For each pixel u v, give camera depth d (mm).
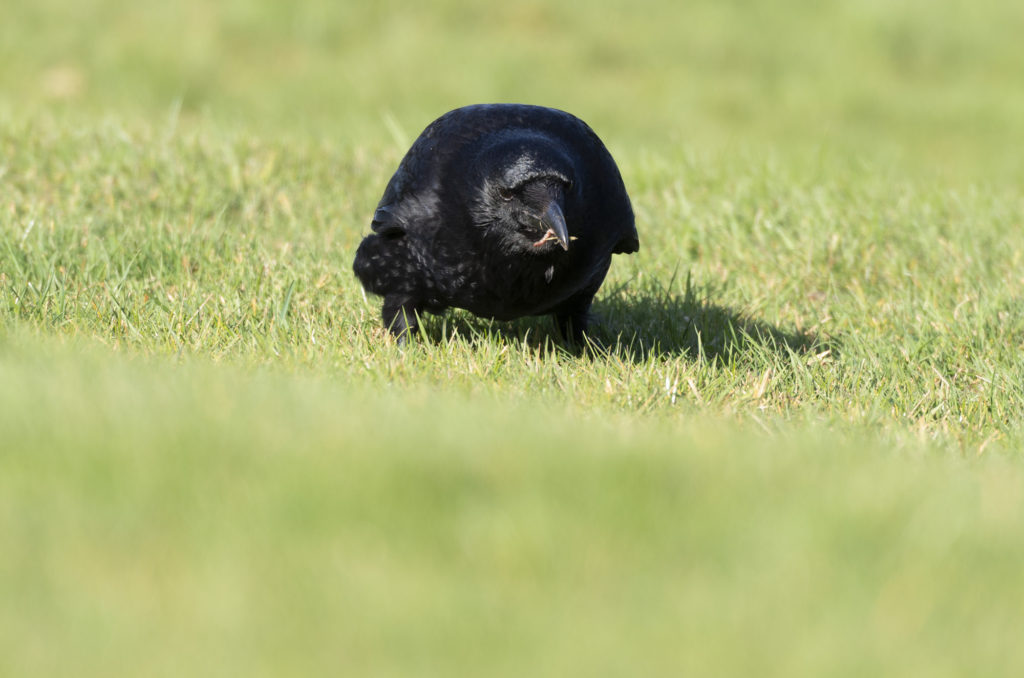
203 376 15688
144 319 21500
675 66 69125
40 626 9531
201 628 9695
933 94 67938
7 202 28531
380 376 18625
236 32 67062
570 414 16875
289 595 10133
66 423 12766
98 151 32469
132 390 14219
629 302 25984
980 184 38875
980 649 9883
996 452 17703
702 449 13602
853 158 39969
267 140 36344
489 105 20609
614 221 20281
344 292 24406
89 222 27297
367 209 32031
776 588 10570
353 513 11453
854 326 25016
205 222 29109
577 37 70875
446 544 11172
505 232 19266
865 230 30891
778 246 30094
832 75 69000
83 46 63312
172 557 10625
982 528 11914
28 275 23281
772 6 75500
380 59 66000
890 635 9969
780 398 20297
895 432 18328
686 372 20609
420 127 49062
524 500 11781
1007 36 73938
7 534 10672
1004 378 21703
